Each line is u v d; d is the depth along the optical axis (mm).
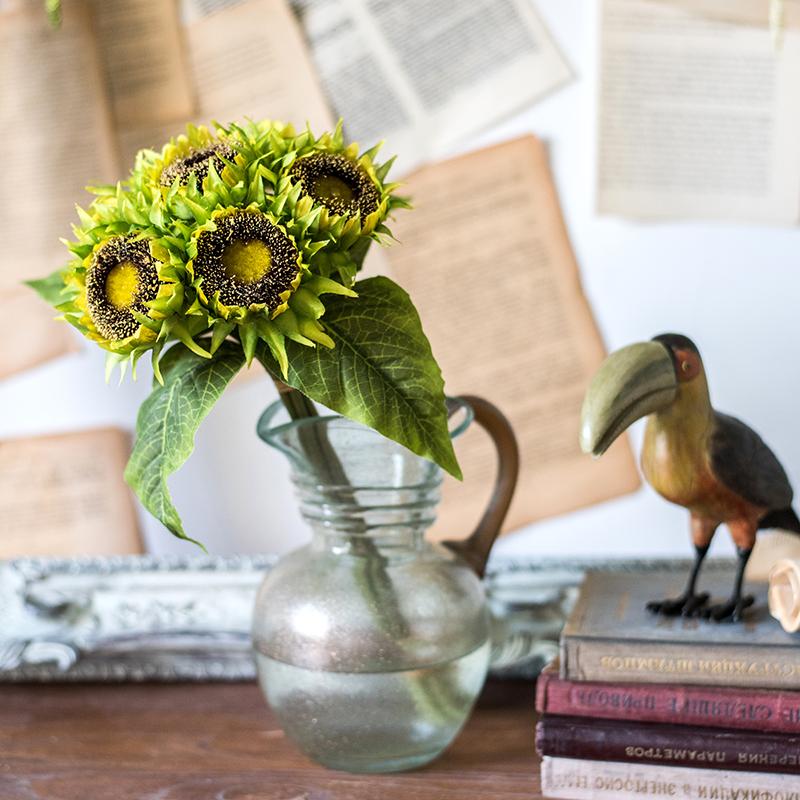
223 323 944
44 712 1153
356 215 956
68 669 1203
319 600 1030
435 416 964
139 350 946
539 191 1178
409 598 1031
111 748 1094
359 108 1185
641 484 1185
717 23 1146
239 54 1188
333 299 981
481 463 1199
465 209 1184
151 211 947
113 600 1205
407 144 1184
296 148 979
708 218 1164
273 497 1215
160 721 1136
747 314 1170
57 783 1048
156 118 1197
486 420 1076
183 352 996
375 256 1190
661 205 1166
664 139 1160
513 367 1190
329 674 1021
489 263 1186
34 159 1206
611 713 1005
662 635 1008
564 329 1185
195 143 1002
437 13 1173
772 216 1158
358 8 1178
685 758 996
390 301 984
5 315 1221
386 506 1038
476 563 1093
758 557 1170
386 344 972
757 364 1172
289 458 1045
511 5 1167
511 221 1182
